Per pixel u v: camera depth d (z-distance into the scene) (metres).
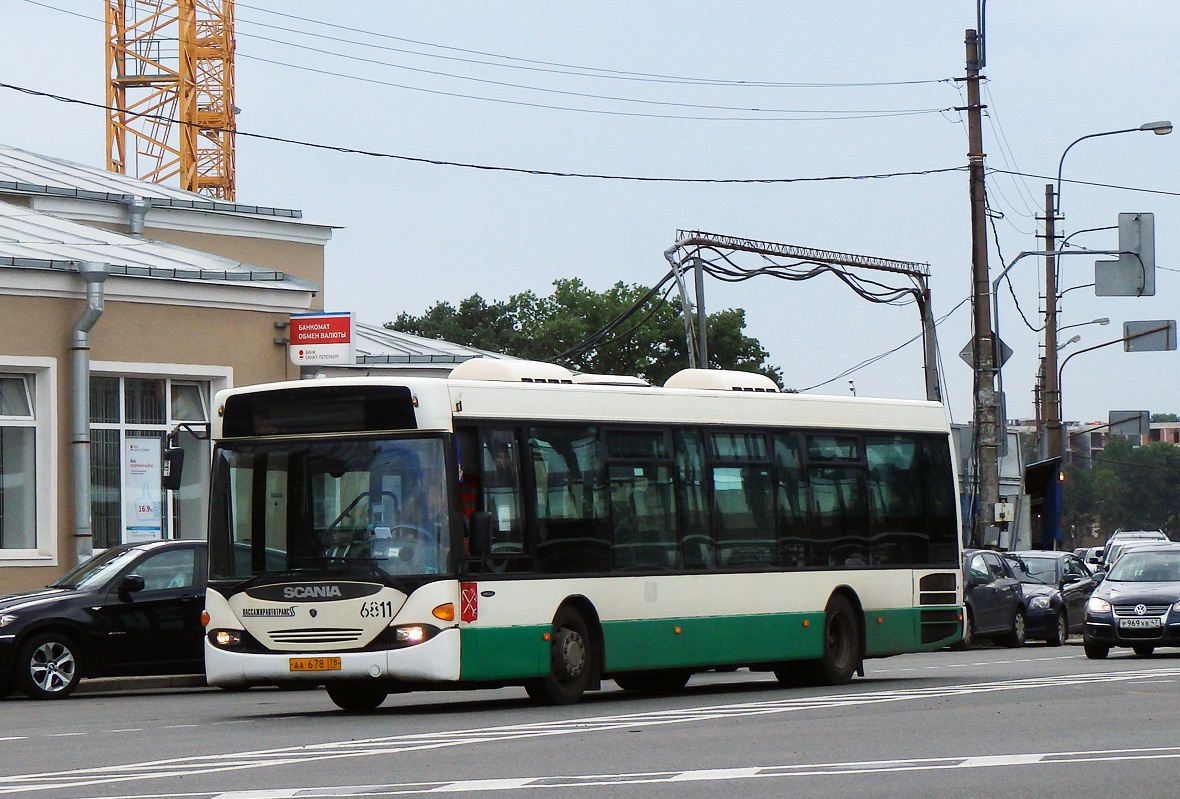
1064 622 52.00
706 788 14.98
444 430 23.94
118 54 86.81
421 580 23.53
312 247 56.09
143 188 54.81
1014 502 59.75
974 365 52.81
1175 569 41.66
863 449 31.23
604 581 25.94
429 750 18.52
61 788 15.62
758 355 120.25
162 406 41.75
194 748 19.42
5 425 38.81
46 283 38.94
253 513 24.50
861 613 30.67
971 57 52.72
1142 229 52.22
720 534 28.06
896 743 18.92
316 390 24.45
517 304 136.88
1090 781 15.34
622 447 26.67
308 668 23.70
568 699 25.30
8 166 52.62
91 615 30.20
